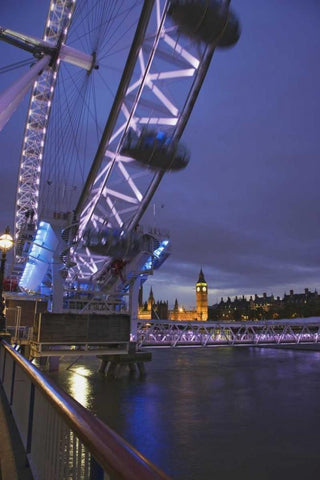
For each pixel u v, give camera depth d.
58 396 3.88
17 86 36.56
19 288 72.88
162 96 34.81
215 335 75.88
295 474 20.12
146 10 30.95
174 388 42.06
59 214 43.91
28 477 5.78
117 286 52.03
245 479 19.36
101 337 40.78
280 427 28.33
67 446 4.05
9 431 8.06
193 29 28.28
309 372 58.16
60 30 48.56
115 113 35.50
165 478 1.82
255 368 62.50
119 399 35.91
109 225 46.25
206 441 24.94
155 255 47.41
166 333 67.94
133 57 33.03
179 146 32.59
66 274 45.31
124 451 2.21
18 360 7.75
